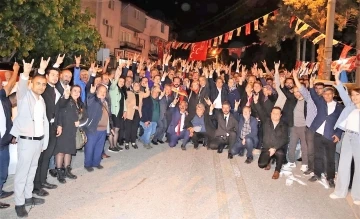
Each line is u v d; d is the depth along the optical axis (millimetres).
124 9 37062
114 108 8820
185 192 6395
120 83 8977
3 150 5570
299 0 16141
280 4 18594
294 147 8312
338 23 16016
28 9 10922
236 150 9164
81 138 7004
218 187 6758
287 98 8555
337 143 7727
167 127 10375
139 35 42594
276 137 7863
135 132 9570
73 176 6875
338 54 20625
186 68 13852
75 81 7980
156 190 6418
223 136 9578
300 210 5820
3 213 5172
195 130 9914
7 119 5410
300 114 8125
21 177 5082
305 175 7785
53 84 6180
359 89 6254
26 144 5074
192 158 8867
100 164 7902
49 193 6043
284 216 5543
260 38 22703
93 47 13766
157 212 5449
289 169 8188
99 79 8125
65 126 6508
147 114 9625
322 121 7219
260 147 9672
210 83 10375
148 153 9148
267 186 6973
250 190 6684
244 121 9070
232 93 10469
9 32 10641
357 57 10484
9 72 6973
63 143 6500
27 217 5066
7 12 10477
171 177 7223
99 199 5871
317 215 5652
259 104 9406
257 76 11367
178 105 10312
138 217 5234
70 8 12820
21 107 5109
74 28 12641
